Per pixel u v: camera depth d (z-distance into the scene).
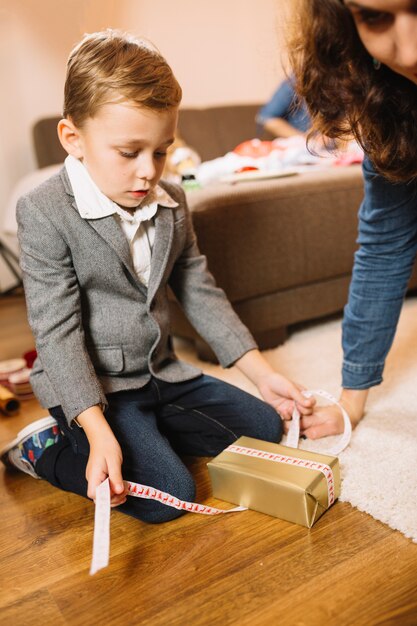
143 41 0.93
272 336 1.53
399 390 1.21
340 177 1.54
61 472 0.94
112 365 0.97
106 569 0.79
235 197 1.38
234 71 3.05
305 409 1.02
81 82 0.85
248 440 0.96
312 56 0.73
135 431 0.92
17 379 1.40
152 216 0.96
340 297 1.63
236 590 0.73
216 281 1.38
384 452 0.97
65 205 0.91
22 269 0.93
